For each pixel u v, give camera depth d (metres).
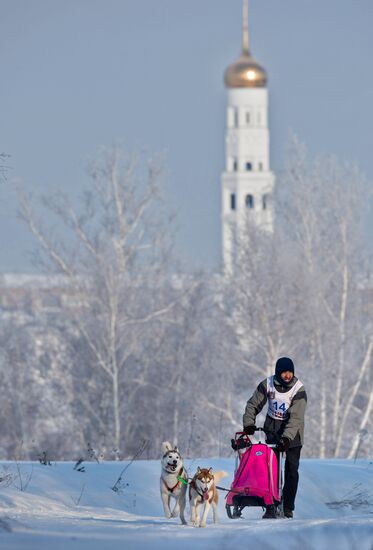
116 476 59.59
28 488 53.62
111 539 33.91
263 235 192.50
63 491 54.47
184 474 46.84
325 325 186.50
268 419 51.41
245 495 49.00
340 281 197.50
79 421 198.50
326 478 63.53
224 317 197.50
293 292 185.38
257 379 187.75
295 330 183.38
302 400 50.81
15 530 35.88
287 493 50.69
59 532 35.88
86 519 42.88
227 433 175.62
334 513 58.88
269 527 39.28
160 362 196.12
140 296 199.38
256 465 49.31
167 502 46.91
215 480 44.78
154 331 199.12
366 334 197.38
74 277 198.12
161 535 35.84
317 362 184.38
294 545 32.72
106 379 195.75
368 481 64.19
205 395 186.38
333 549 32.03
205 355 191.75
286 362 50.75
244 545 32.34
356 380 190.88
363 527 38.78
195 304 199.38
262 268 186.12
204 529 38.78
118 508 53.91
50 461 65.75
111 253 197.25
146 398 196.38
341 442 188.00
